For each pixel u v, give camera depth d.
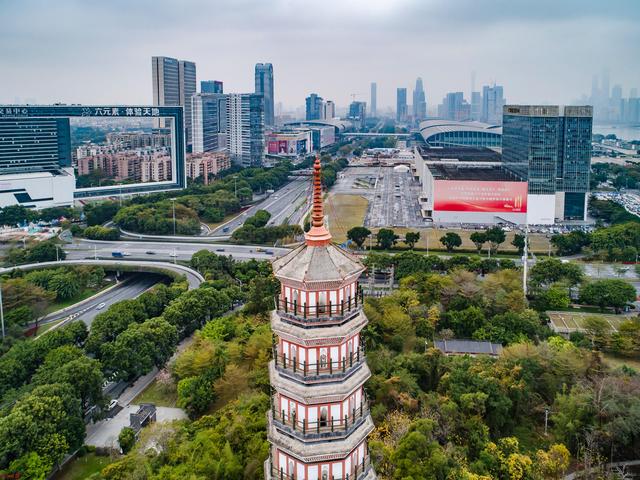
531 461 125.00
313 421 73.38
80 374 149.12
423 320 192.12
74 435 135.62
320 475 74.06
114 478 119.62
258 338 169.25
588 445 131.50
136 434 140.88
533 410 148.88
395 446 119.94
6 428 125.12
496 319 196.75
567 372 153.75
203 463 115.00
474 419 132.75
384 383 143.75
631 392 138.00
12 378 161.38
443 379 149.50
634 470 130.62
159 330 179.00
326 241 73.44
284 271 72.69
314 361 72.31
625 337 185.00
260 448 115.94
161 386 172.75
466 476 113.56
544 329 195.00
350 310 73.31
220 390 154.88
